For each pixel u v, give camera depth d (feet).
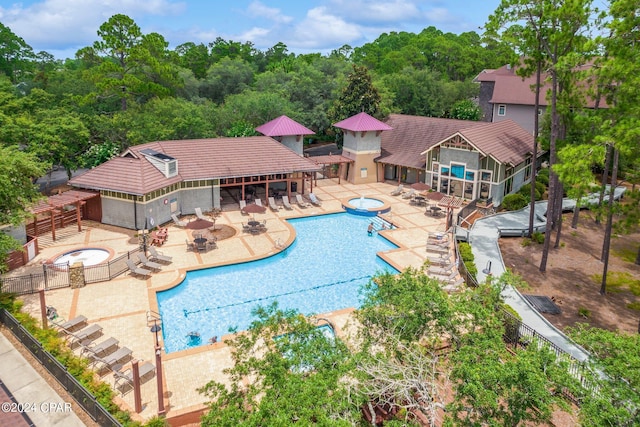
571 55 85.30
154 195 115.85
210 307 83.05
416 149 162.50
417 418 52.31
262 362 44.04
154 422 50.49
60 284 85.46
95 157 147.64
